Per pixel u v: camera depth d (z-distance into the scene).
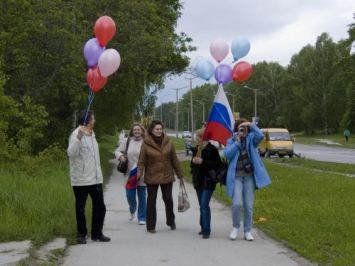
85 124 7.07
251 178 7.31
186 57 25.28
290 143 34.75
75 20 18.50
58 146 18.98
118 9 19.72
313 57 85.38
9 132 16.80
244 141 7.31
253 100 107.38
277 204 10.40
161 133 8.27
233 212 7.32
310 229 7.62
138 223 8.84
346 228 7.58
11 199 7.97
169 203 8.25
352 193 12.12
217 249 6.73
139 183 8.73
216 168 7.46
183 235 7.76
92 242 7.19
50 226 7.29
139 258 6.23
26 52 17.67
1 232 6.59
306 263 5.91
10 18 17.38
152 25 20.81
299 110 88.19
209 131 7.75
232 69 8.11
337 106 81.50
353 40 42.62
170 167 8.23
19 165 13.59
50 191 9.23
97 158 7.15
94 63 8.07
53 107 22.92
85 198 7.10
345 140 68.12
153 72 24.20
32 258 5.77
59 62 18.16
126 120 26.91
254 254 6.41
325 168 21.70
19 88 19.20
